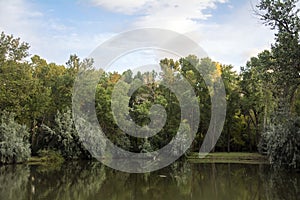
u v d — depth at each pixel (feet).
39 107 112.47
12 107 102.22
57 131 105.19
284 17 68.08
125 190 54.13
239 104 125.70
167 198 47.37
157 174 74.13
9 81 100.89
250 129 132.46
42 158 99.76
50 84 123.85
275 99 105.19
